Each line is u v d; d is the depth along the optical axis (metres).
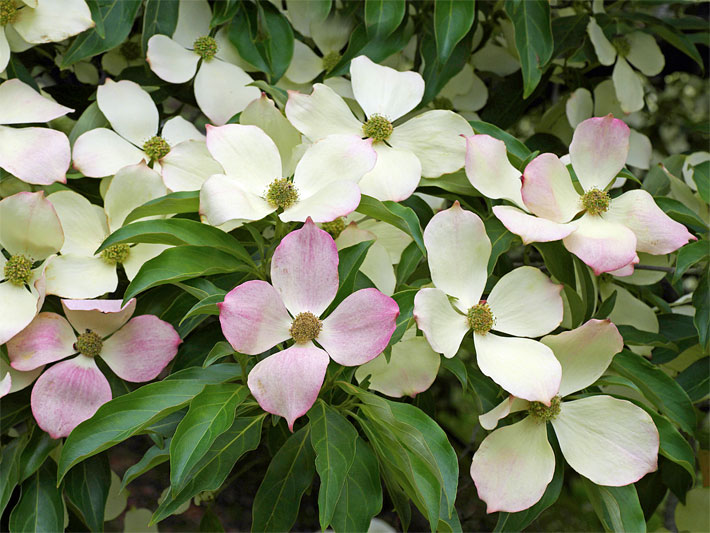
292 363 0.40
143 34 0.56
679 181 0.58
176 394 0.43
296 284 0.42
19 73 0.55
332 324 0.42
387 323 0.41
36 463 0.47
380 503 0.44
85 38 0.55
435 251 0.44
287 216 0.44
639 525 0.43
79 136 0.53
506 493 0.43
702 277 0.52
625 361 0.49
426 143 0.51
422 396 0.54
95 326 0.47
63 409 0.46
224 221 0.42
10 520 0.47
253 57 0.58
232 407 0.41
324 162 0.47
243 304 0.40
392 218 0.45
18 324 0.46
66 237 0.49
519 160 0.50
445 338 0.43
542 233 0.44
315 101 0.51
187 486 0.43
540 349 0.43
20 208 0.47
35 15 0.51
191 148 0.52
